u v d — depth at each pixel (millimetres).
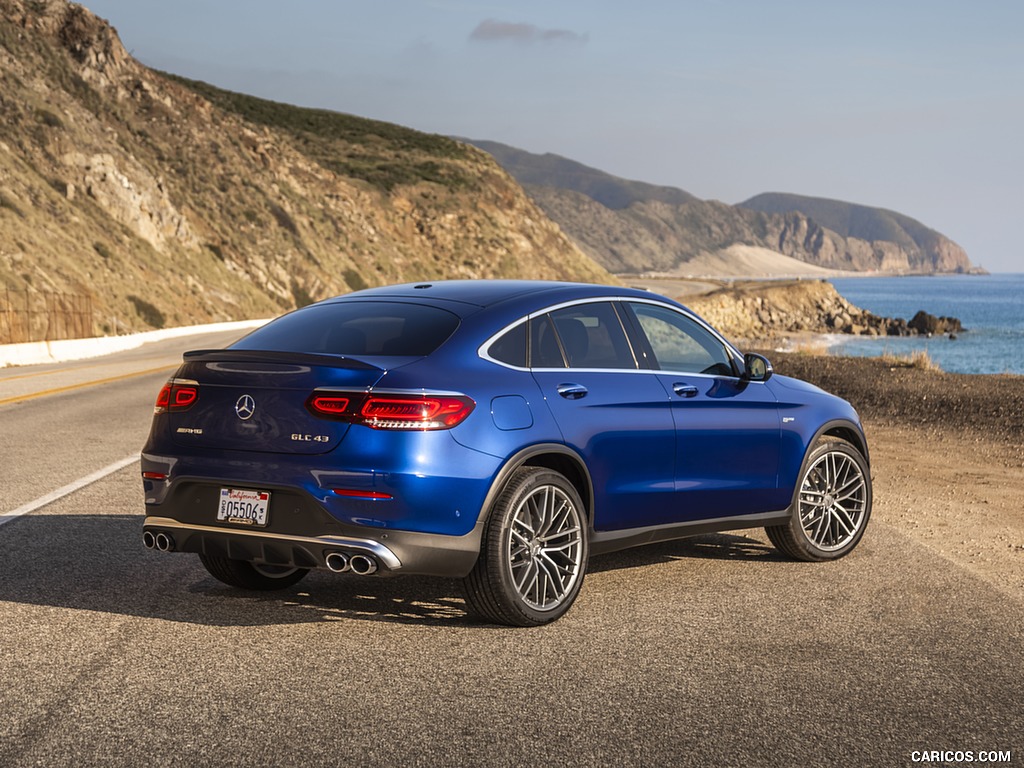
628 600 6078
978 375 23688
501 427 5297
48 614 5578
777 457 6805
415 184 131500
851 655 5066
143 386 22125
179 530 5457
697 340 6680
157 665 4770
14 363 32938
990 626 5609
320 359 5164
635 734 4012
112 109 79062
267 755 3762
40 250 52438
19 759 3699
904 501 9992
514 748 3854
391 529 5047
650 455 6055
